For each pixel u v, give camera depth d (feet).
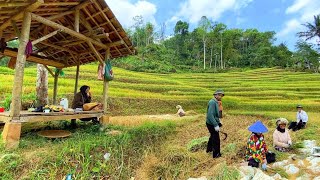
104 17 26.86
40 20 21.71
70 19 27.76
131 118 51.26
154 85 102.27
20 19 22.39
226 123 46.98
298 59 217.77
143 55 215.51
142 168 20.79
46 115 22.77
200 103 80.02
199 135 33.14
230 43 253.24
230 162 21.88
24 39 20.34
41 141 21.95
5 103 39.22
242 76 163.32
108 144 22.41
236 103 79.36
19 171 16.98
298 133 33.06
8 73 84.64
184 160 22.08
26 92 59.31
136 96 78.95
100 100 67.05
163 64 207.51
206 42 259.19
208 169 20.42
